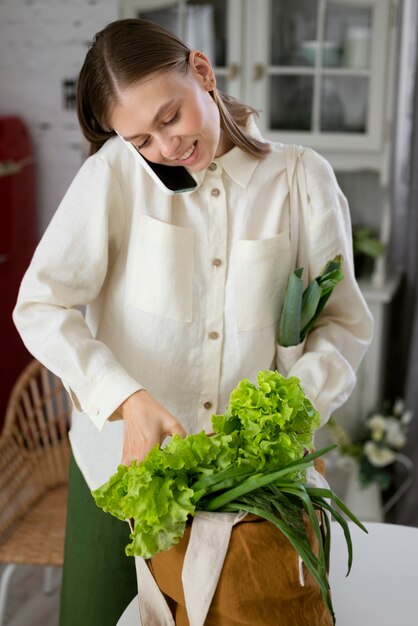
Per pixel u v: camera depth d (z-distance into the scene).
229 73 2.81
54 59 3.23
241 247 1.43
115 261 1.49
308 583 1.06
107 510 1.07
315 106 2.79
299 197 1.46
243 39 2.79
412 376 2.91
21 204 3.27
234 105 1.45
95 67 1.25
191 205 1.42
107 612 1.59
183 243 1.42
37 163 3.34
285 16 2.74
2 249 3.21
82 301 1.45
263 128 2.85
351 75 2.75
